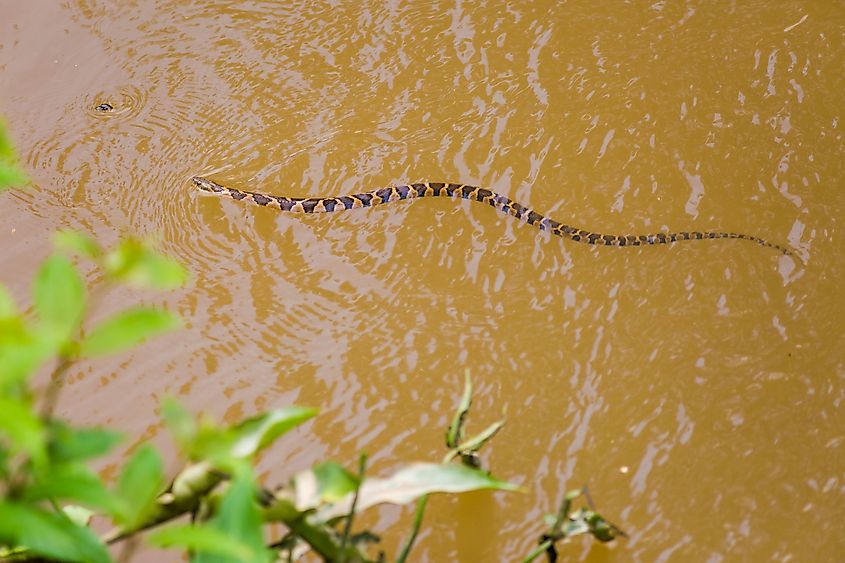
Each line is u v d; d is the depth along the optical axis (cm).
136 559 522
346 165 841
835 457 566
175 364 660
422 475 385
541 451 582
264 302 714
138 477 230
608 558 520
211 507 337
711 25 973
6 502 204
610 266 726
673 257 726
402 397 628
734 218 752
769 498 545
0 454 218
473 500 555
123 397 635
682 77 905
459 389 631
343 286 727
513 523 542
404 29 1001
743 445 578
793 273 700
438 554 528
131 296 716
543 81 916
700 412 601
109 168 849
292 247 770
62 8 1054
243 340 679
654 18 989
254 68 959
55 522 222
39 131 888
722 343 649
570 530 453
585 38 969
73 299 209
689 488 555
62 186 830
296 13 1033
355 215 800
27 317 694
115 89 939
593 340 662
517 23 996
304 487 345
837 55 921
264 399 631
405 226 786
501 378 637
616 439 588
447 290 719
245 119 898
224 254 764
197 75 953
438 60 955
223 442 228
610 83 905
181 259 759
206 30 1015
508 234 770
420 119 885
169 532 212
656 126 851
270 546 364
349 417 615
